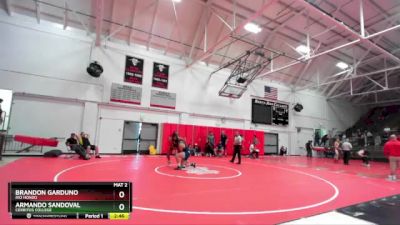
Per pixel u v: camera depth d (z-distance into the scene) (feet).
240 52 52.26
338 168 33.17
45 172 18.78
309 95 71.20
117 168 22.86
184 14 42.57
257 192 14.96
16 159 27.22
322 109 74.28
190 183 16.85
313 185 18.22
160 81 46.19
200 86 51.29
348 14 40.75
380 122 77.25
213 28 45.29
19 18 34.47
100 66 38.17
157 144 45.50
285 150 61.87
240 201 12.55
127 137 43.39
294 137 66.13
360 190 17.04
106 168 22.52
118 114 42.01
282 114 64.39
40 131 35.04
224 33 46.29
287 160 45.42
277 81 64.59
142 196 12.85
